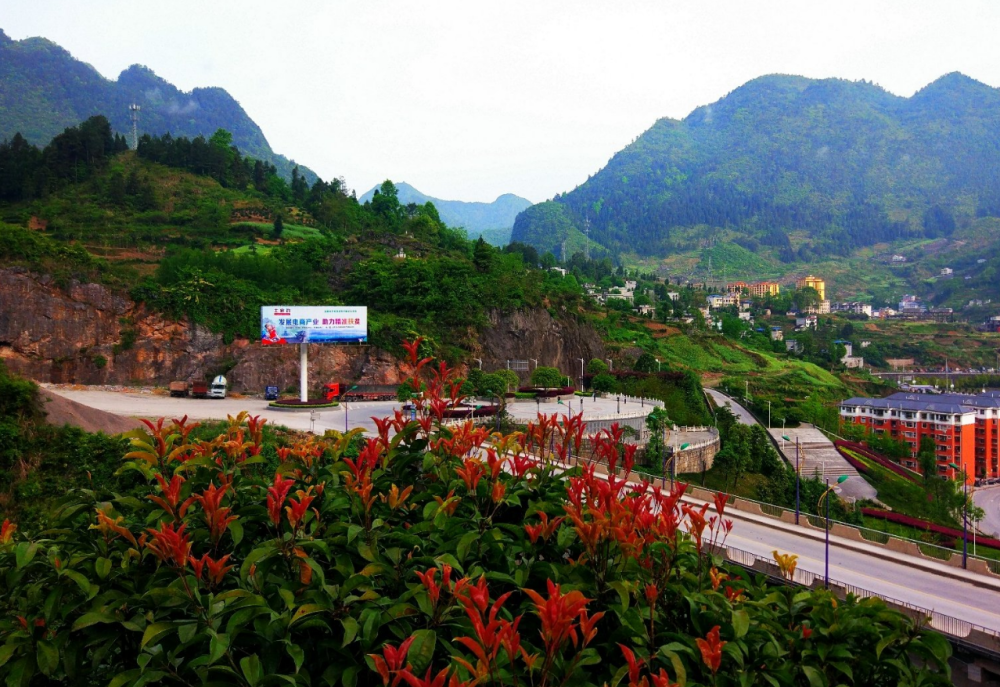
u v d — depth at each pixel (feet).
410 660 21.66
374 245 389.19
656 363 403.34
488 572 26.14
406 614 24.47
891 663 28.30
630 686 21.36
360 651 23.99
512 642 20.43
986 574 89.04
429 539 29.45
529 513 31.30
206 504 25.54
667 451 218.38
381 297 319.68
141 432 33.27
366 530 28.63
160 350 260.01
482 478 32.89
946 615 70.64
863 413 419.95
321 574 25.48
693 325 604.08
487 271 374.02
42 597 26.32
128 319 258.37
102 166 433.48
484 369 315.99
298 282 315.17
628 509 28.89
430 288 326.85
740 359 551.59
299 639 25.44
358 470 30.63
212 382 248.52
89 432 128.77
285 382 268.41
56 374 242.78
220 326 270.05
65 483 110.52
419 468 36.09
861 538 105.40
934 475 270.46
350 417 207.72
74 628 23.47
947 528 211.20
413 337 291.79
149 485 33.32
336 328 228.22
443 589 25.57
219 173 465.06
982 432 381.40
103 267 263.08
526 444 38.93
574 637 21.67
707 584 32.58
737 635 26.76
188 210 404.36
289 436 172.86
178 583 24.39
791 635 29.68
